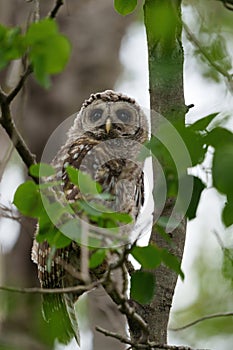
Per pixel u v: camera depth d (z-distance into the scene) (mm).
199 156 7422
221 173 7074
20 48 7566
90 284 8008
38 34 7445
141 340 8500
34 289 7875
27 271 17047
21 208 8000
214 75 12039
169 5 7883
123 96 13820
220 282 15391
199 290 15906
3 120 7980
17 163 15531
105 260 8469
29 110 18062
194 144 7402
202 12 12102
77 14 18672
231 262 10914
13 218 8742
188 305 15836
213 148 7203
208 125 7395
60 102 18188
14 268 16953
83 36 18641
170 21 7902
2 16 16812
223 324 15320
